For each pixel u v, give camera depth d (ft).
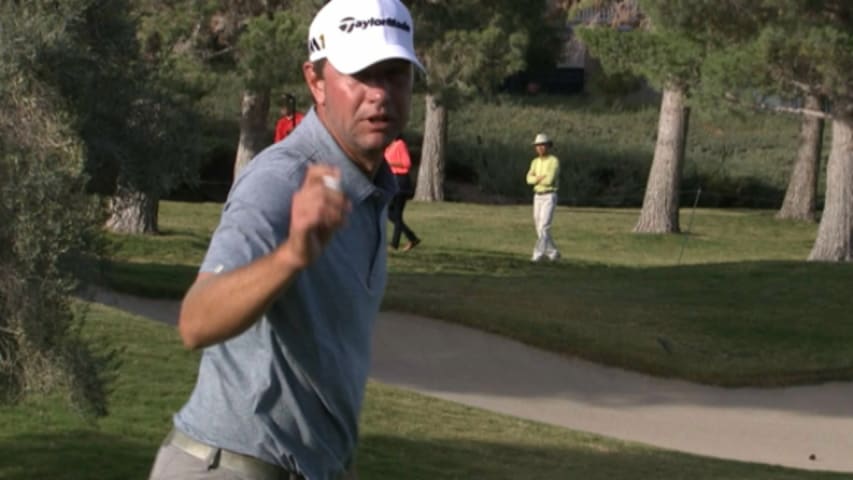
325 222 15.20
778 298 85.46
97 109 38.91
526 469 47.50
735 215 169.68
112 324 62.59
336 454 18.97
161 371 54.08
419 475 44.39
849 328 77.82
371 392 58.08
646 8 100.58
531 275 100.58
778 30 91.35
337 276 18.56
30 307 34.47
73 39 36.47
